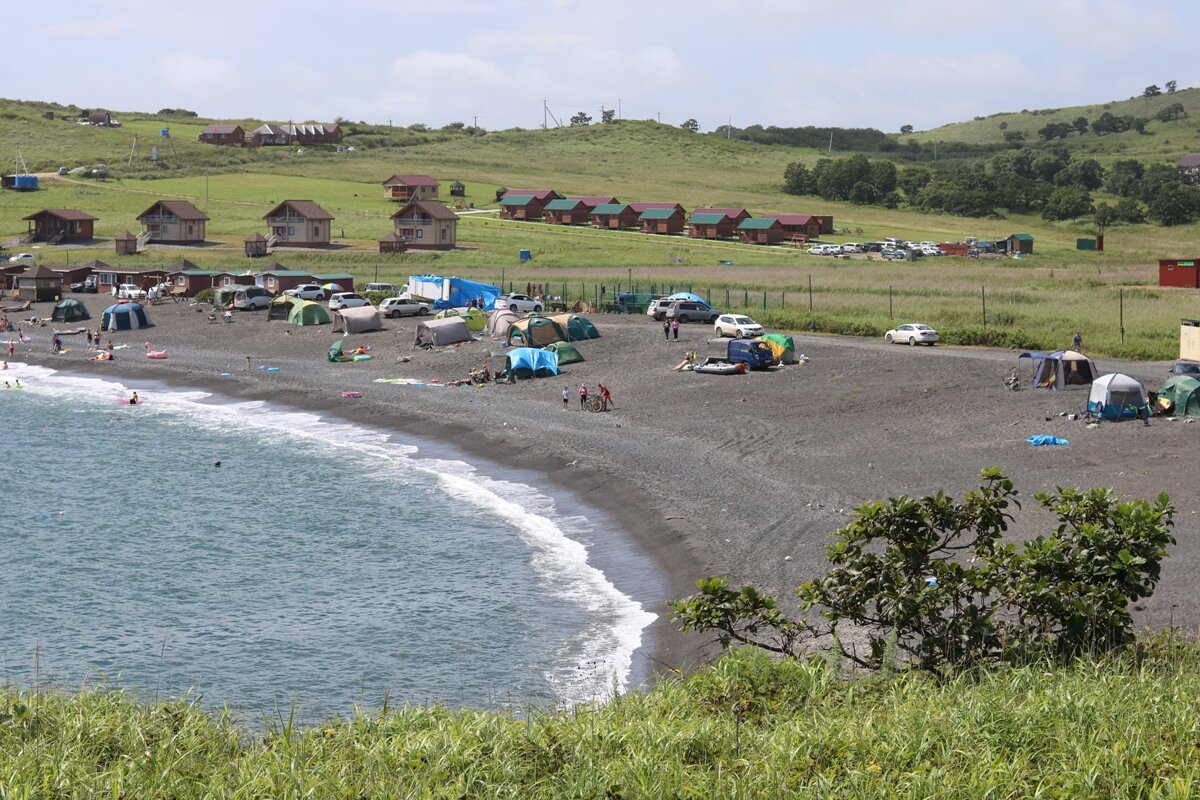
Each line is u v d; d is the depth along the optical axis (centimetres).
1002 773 1473
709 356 7600
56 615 3550
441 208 16925
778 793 1480
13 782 1542
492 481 5178
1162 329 7912
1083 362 6038
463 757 1627
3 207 19938
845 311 9638
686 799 1488
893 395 6200
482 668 3056
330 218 17000
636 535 4191
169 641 3322
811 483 4622
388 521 4578
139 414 7238
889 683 1952
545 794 1537
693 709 1891
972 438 5225
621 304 10162
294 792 1511
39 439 6400
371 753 1636
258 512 4775
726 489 4631
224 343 9806
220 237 17675
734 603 2148
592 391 6969
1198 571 3155
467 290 10812
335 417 6919
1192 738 1546
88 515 4766
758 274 13788
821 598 2116
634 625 3312
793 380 6800
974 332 7869
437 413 6688
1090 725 1611
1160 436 4938
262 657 3188
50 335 10656
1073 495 2164
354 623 3441
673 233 19950
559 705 2720
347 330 9625
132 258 15350
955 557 3403
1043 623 2086
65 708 1888
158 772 1620
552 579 3781
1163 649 2103
